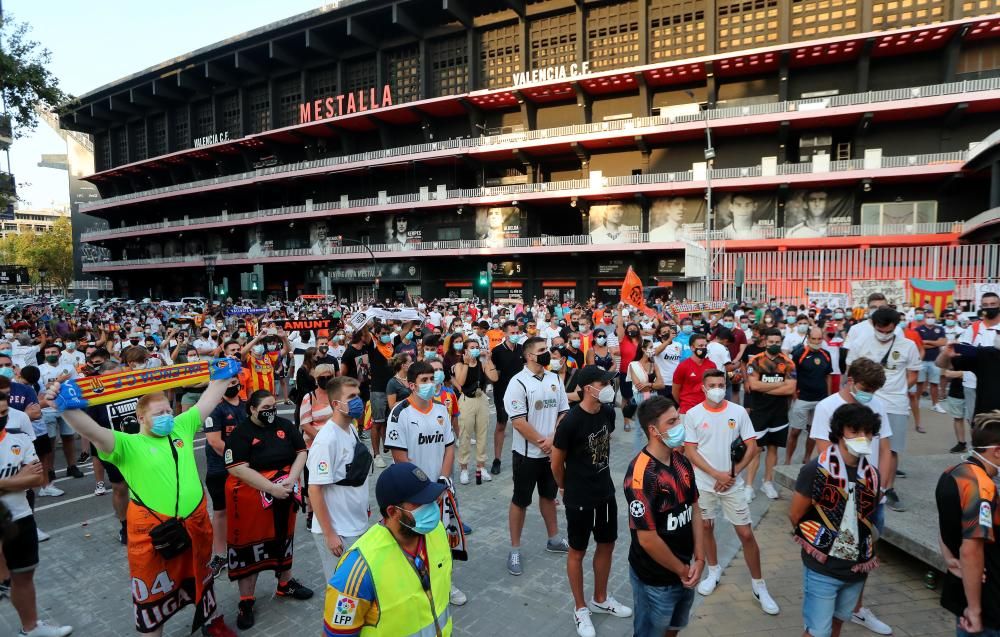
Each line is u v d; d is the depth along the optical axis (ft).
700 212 124.36
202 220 186.91
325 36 158.71
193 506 12.10
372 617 7.40
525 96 136.87
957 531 9.82
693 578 10.21
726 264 93.81
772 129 117.91
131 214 228.84
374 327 27.07
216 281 197.47
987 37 104.88
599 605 13.84
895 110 104.99
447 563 8.18
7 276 178.60
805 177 110.83
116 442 11.35
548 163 144.66
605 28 131.34
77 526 20.27
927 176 106.11
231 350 28.27
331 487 13.07
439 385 19.63
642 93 126.52
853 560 10.51
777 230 117.50
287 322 37.58
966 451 24.99
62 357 32.83
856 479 10.59
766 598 13.87
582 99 130.82
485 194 140.05
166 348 37.50
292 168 164.76
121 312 102.37
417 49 154.30
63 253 308.60
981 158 93.09
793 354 23.40
